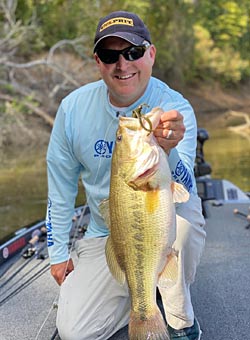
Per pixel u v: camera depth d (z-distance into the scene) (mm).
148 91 2219
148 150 1732
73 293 2215
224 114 18938
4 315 2553
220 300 2617
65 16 13875
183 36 19203
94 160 2264
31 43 13539
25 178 8383
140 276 1849
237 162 9078
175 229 1812
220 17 22688
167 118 1741
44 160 10000
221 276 2922
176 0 18266
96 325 2166
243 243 3449
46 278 2979
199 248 2088
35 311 2584
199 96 20328
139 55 2088
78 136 2260
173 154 1914
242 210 4191
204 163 4336
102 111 2230
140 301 1859
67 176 2359
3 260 3199
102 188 2305
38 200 6824
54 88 12773
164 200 1771
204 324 2371
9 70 12641
